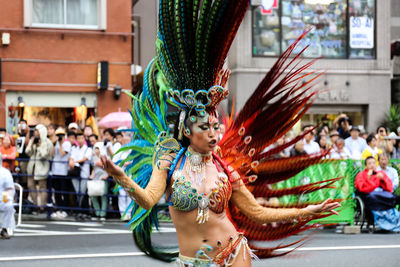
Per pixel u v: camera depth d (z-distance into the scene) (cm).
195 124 393
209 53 403
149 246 473
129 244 889
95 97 1834
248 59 2130
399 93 2400
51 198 1215
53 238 952
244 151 444
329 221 1045
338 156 1144
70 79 1816
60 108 1820
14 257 786
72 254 807
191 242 398
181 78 407
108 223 1153
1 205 947
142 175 445
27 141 1280
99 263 745
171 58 411
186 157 400
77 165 1202
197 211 393
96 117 1828
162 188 393
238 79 2120
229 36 400
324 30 2194
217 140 398
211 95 396
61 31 1803
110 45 1841
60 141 1222
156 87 443
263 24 2147
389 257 791
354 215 1079
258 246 456
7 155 1228
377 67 2230
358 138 1269
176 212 399
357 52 2220
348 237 982
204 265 396
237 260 402
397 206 1120
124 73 1848
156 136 440
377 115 2223
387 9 2241
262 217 418
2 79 1761
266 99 448
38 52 1791
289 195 465
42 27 1802
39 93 1800
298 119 457
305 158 462
